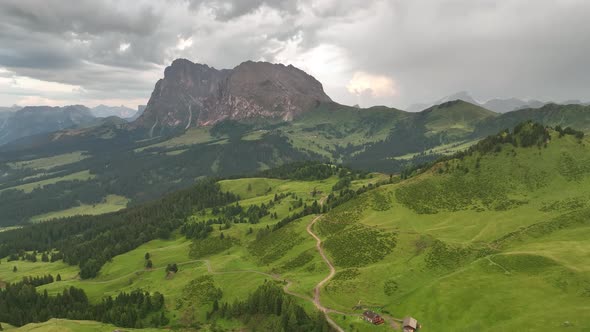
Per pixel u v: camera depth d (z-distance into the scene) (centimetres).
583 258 12888
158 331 14638
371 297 14025
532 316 10481
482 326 10769
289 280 16812
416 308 12469
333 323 12581
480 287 12425
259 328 13875
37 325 14425
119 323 16075
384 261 16625
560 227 16538
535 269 12738
